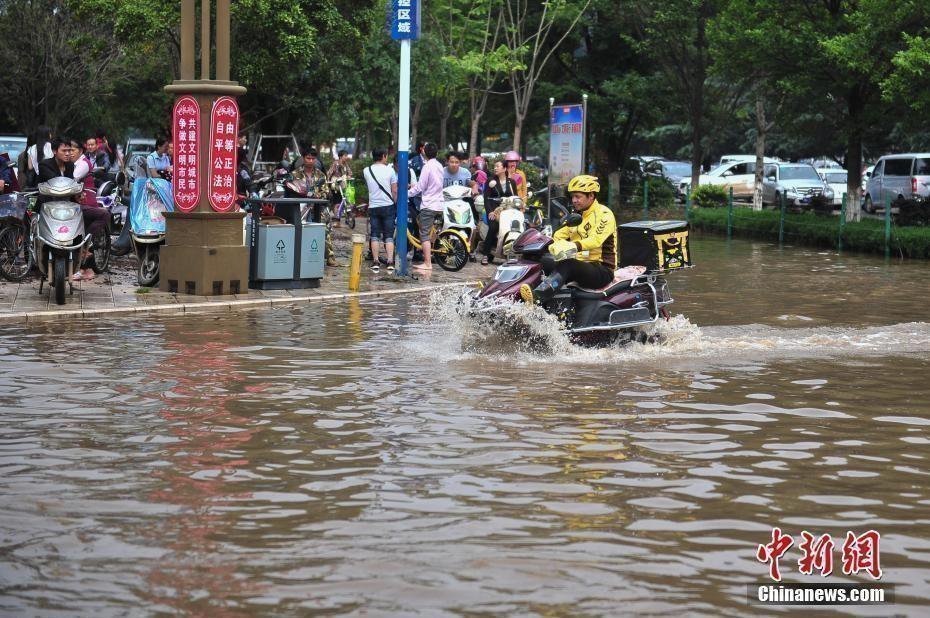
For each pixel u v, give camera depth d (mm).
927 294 18578
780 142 63406
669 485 7105
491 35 48906
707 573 5586
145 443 8016
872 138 34031
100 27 41438
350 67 36188
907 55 25750
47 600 5152
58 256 14930
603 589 5348
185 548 5855
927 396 10078
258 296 16547
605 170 48938
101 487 6938
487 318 12117
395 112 47500
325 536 6051
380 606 5109
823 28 29266
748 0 30516
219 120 16359
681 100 44688
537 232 12586
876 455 7949
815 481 7254
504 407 9312
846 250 28875
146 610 5047
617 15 44750
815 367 11508
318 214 21188
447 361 11508
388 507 6574
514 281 12273
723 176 49438
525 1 44844
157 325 13781
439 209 21109
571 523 6320
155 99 52719
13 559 5676
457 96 52000
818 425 8883
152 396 9594
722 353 12320
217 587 5324
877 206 40281
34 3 42156
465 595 5242
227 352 11875
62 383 10078
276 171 21422
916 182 38219
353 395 9734
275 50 30453
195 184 16406
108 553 5773
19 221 17281
